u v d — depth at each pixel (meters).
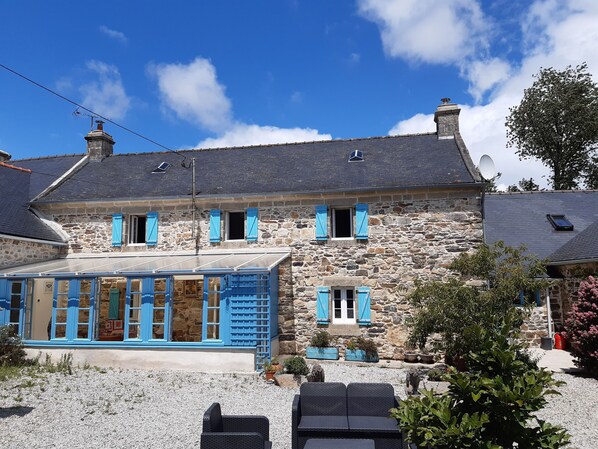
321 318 13.94
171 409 8.59
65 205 15.98
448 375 4.67
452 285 10.47
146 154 19.58
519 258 10.67
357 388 6.77
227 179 16.06
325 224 14.33
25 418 7.91
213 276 12.49
